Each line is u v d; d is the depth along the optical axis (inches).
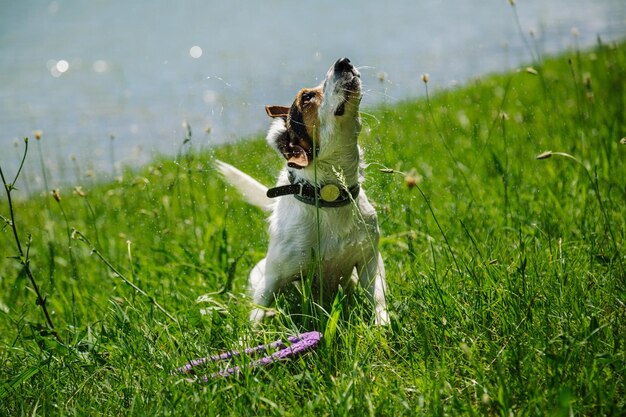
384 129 311.9
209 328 204.8
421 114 432.1
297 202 215.6
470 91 564.7
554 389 151.6
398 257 255.0
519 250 218.8
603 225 235.0
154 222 324.8
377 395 163.6
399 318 194.4
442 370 163.2
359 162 215.8
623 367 156.1
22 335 221.3
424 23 1230.9
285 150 210.2
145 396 171.5
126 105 796.0
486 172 331.9
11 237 373.1
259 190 242.8
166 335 201.2
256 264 255.8
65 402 177.9
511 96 513.0
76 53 1186.6
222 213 335.3
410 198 278.4
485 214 268.1
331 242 216.7
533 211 267.9
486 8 1337.4
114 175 397.7
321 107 199.3
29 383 188.7
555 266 203.3
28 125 747.4
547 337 172.1
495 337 182.5
